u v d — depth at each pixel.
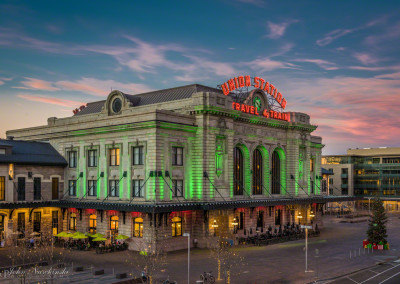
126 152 71.75
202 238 71.06
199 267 55.38
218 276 49.59
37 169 78.38
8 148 75.31
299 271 53.41
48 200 79.56
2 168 73.44
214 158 73.75
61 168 82.19
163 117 68.69
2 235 72.38
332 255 64.81
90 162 78.38
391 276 51.34
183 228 70.88
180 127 70.62
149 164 68.06
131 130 71.00
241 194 83.44
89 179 77.75
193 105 73.56
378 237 71.38
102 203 70.62
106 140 75.25
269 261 59.56
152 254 58.28
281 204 83.44
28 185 76.94
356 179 192.88
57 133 83.62
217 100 74.94
